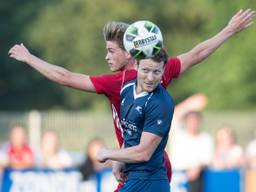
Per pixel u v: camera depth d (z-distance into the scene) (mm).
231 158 34406
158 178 17797
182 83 75625
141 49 17219
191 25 85062
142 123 17547
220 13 55500
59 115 49000
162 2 83812
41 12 86188
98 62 83125
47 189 32219
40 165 34500
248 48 64500
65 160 33906
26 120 48000
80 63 83125
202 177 32906
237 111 67938
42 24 84625
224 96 68312
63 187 32281
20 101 89562
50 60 83562
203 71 69812
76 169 32375
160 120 17297
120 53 18500
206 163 34188
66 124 49125
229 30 19625
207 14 74688
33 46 84688
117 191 18953
